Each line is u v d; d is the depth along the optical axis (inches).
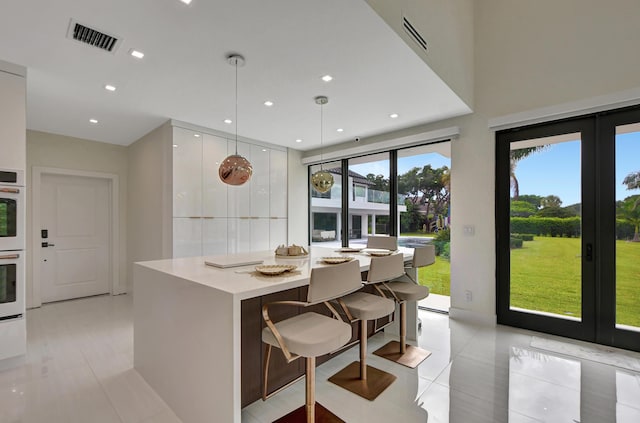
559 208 122.8
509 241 134.0
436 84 112.6
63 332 126.7
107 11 71.3
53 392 83.0
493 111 136.3
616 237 110.5
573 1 118.6
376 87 114.4
